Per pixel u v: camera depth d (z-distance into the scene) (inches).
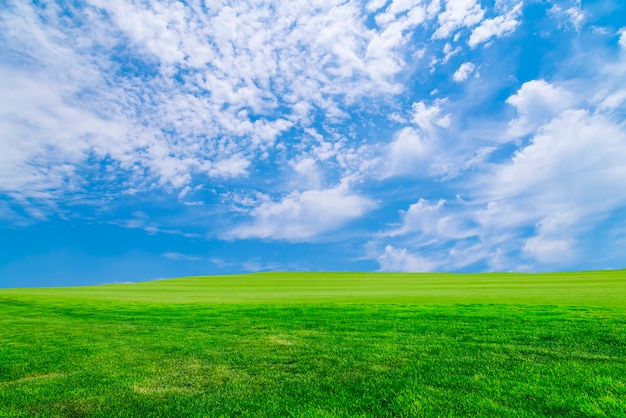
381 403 253.8
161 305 941.8
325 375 320.8
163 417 243.4
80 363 376.2
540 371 307.3
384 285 2201.0
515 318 581.9
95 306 950.4
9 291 1866.4
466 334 470.9
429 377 303.3
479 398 251.6
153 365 364.8
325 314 688.4
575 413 224.4
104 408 259.6
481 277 3169.3
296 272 4793.3
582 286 1605.6
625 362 330.0
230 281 3235.7
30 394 287.4
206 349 426.6
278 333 512.1
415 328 522.9
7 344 471.2
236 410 249.3
